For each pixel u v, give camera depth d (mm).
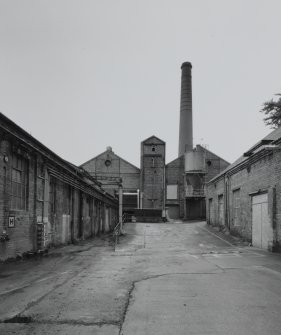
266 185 16391
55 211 17109
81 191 22844
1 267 10461
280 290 7176
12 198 12086
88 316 5348
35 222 14000
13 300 6305
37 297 6543
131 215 41156
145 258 12961
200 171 46594
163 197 47938
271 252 15078
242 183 20734
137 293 6938
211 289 7309
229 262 11656
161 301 6285
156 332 4660
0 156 10805
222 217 26750
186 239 22312
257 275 9039
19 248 12414
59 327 4844
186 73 55500
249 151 19422
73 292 6992
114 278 8633
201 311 5633
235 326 4879
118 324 4988
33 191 13867
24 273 9359
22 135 12438
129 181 49469
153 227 29906
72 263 11492
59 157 16766
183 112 54781
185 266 10781
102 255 13945
